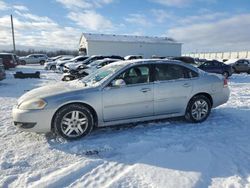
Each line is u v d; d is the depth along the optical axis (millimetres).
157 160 3816
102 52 46594
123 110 5020
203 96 5789
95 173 3471
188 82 5586
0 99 9422
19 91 11703
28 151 4211
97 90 4824
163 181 3227
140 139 4715
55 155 4062
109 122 4984
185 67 5672
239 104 7953
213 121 5926
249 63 26000
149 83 5215
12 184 3203
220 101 6023
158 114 5379
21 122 4547
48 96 4625
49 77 19500
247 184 3137
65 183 3227
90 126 4805
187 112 5719
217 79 5969
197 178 3277
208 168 3557
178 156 3947
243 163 3705
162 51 50062
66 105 4656
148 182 3209
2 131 5258
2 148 4340
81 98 4688
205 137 4840
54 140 4680
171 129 5309
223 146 4367
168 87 5359
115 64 5582
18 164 3738
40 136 4891
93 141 4652
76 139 4727
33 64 43562
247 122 5863
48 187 3127
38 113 4500
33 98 4629
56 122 4609
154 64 5352
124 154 4082
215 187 3096
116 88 4938
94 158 3945
